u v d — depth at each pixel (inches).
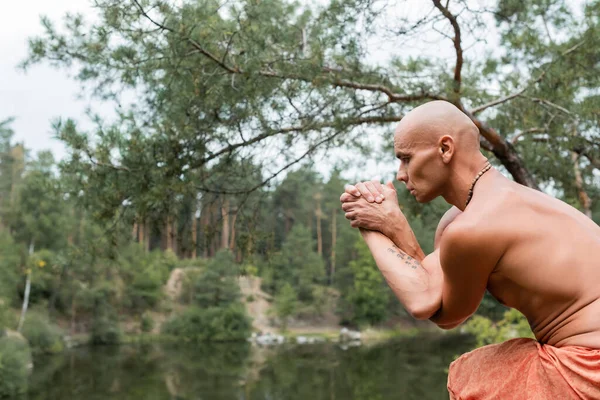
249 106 216.7
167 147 224.5
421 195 65.0
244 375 880.9
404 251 69.3
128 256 1416.1
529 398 58.2
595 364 54.0
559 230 58.2
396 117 229.1
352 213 71.6
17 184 1348.4
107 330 1300.4
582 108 213.6
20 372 735.1
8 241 1153.4
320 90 216.4
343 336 1389.0
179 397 725.9
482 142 227.3
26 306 1189.7
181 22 197.6
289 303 1480.1
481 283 60.7
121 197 232.1
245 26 205.2
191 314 1416.1
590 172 287.1
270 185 237.5
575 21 243.9
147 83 224.8
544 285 57.6
